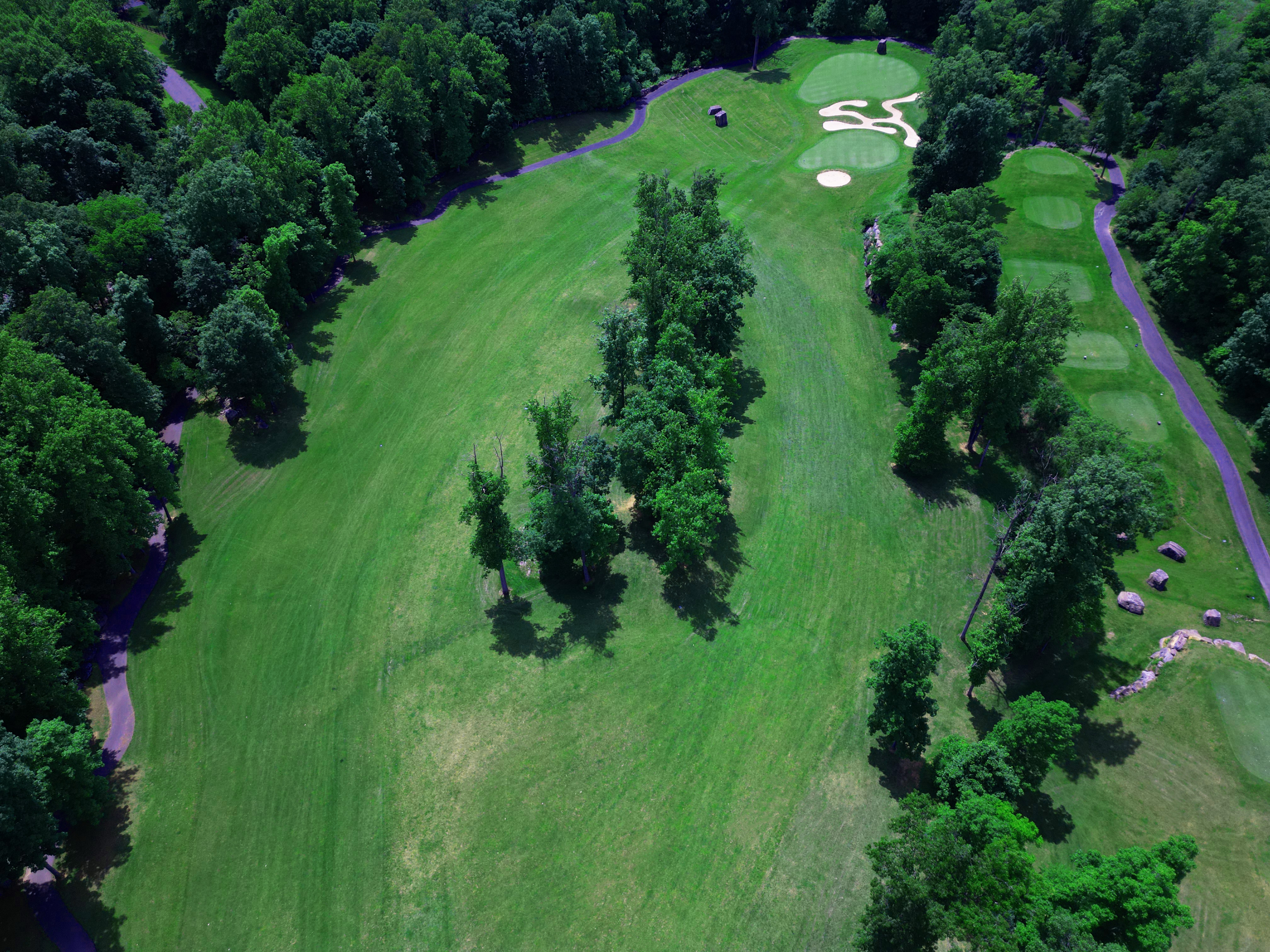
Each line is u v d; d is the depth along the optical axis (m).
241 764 53.84
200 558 67.75
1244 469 78.12
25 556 56.28
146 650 60.69
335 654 60.62
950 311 82.88
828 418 81.94
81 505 58.62
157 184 94.12
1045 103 126.75
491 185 116.50
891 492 74.38
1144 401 83.69
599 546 63.50
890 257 89.31
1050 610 56.28
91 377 69.69
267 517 71.31
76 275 78.69
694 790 52.06
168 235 86.56
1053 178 111.12
